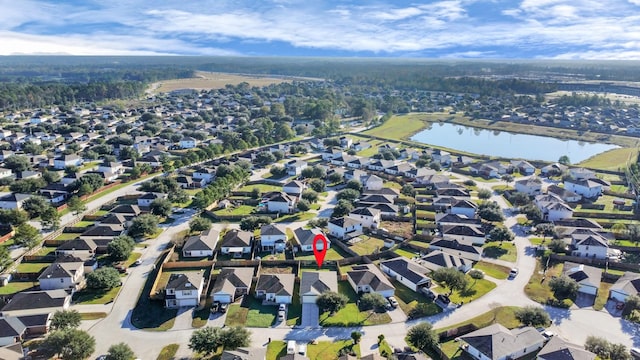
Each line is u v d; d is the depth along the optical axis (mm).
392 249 138500
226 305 107875
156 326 100125
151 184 188750
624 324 101125
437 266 124312
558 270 126250
